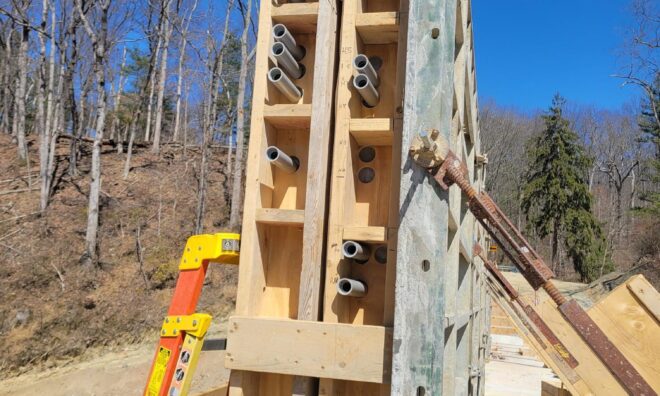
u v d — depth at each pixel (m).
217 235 2.35
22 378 9.05
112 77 22.09
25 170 16.69
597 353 1.96
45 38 17.12
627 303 2.23
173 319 2.32
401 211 1.86
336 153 2.23
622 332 2.22
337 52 2.40
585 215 36.94
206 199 18.14
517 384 8.70
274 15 2.39
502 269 26.61
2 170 16.55
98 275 12.33
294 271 2.36
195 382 9.19
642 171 48.41
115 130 26.14
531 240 41.16
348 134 2.23
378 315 2.22
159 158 20.64
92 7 15.60
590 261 35.53
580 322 1.95
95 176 12.91
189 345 2.25
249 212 2.26
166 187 18.08
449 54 1.94
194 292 2.38
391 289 2.07
